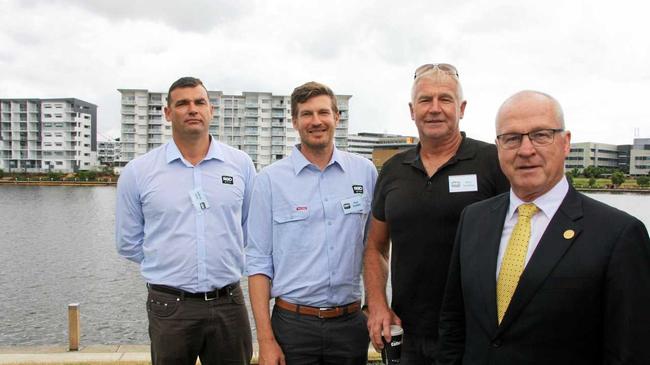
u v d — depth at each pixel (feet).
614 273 5.46
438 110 8.27
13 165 319.47
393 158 9.20
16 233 106.01
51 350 18.72
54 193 232.73
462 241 7.09
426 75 8.47
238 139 288.71
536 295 5.82
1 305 47.42
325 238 9.47
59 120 321.11
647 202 161.99
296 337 9.35
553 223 6.02
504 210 6.74
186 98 10.64
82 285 56.85
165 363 10.37
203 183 10.82
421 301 8.47
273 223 9.68
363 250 9.99
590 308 5.61
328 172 9.75
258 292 9.54
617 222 5.67
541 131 6.05
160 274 10.49
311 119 9.28
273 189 9.69
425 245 8.36
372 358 15.81
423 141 8.67
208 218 10.68
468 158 8.41
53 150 322.55
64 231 110.32
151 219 10.69
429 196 8.35
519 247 6.25
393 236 8.75
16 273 64.03
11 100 316.60
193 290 10.39
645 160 349.20
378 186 9.32
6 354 17.56
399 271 8.70
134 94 289.53
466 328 6.81
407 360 8.69
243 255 11.50
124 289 54.80
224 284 10.75
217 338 10.71
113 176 311.06
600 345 5.70
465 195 8.19
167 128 292.61
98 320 42.04
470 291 6.64
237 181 11.30
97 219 134.31
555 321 5.70
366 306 9.74
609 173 315.78
